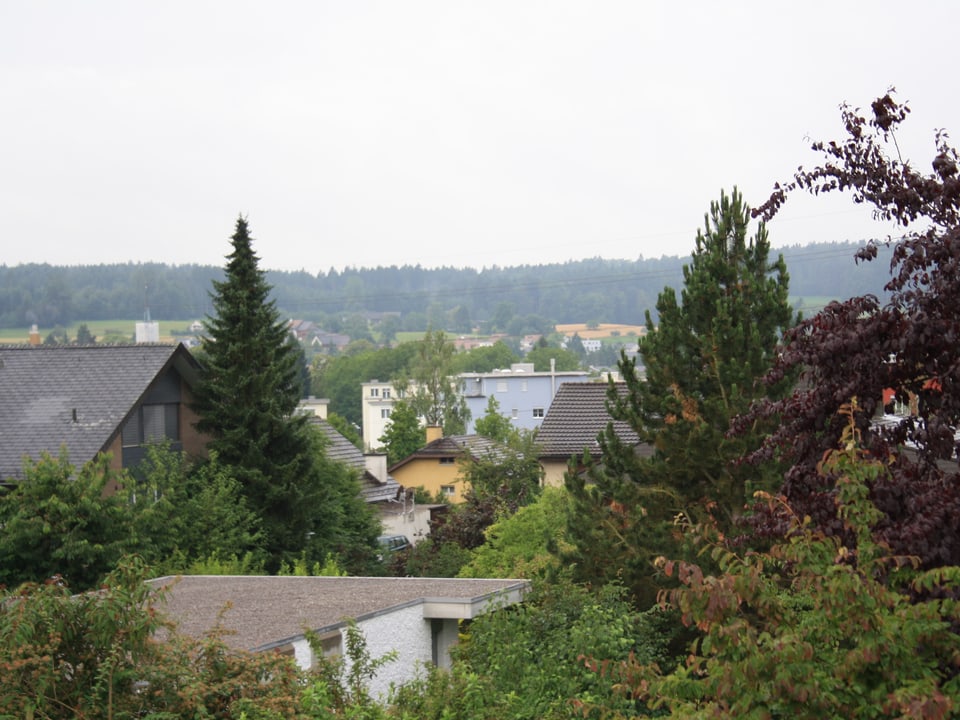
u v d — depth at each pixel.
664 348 18.80
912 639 6.32
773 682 6.25
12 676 9.84
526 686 13.92
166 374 40.25
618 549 18.34
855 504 7.01
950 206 9.33
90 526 28.16
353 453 56.59
